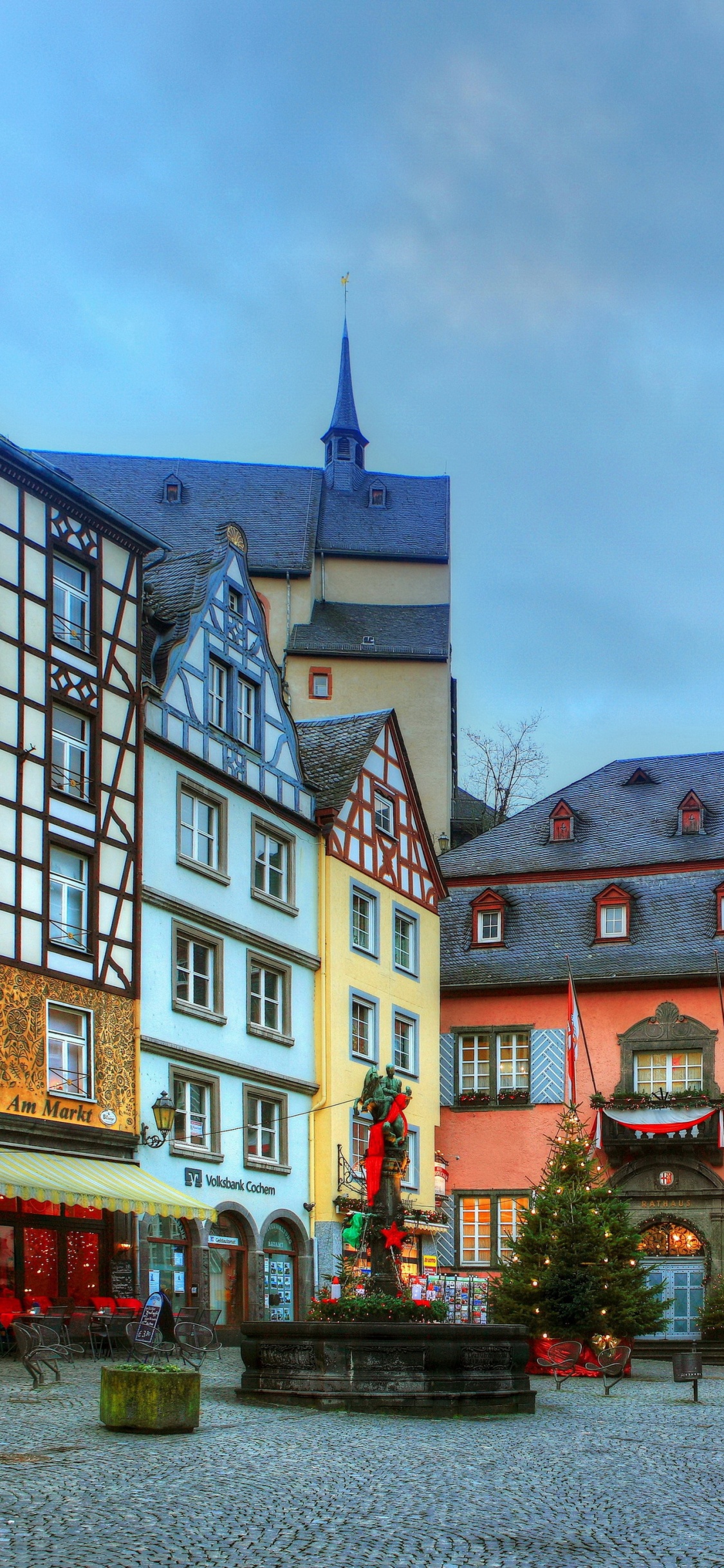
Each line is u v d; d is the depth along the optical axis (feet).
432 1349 65.87
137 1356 77.61
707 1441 59.41
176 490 207.82
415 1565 35.91
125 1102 94.32
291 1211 112.78
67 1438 51.19
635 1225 132.26
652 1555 37.78
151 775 101.14
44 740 91.30
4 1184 78.89
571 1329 97.40
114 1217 93.04
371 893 128.47
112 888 95.50
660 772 159.43
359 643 196.13
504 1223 137.80
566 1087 126.21
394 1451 52.95
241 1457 49.75
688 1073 137.69
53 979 89.40
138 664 100.83
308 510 207.10
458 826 206.28
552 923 147.13
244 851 111.45
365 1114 122.21
